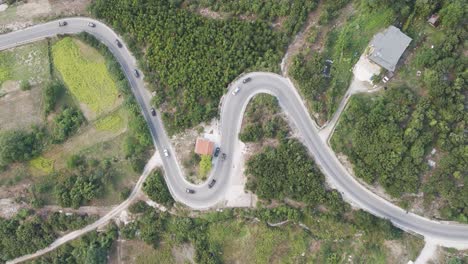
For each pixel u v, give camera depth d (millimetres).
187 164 104375
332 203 95938
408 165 91000
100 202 105562
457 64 90062
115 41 113062
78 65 113500
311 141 100062
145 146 105750
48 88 108938
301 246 98688
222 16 107938
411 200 94500
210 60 105750
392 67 93688
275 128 101438
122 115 109938
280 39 102812
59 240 105938
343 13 101938
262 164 99750
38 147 108688
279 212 99188
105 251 103125
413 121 90250
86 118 110438
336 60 99750
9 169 108250
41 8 117375
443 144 88875
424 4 92438
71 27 115188
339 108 99125
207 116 103562
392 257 94812
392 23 97625
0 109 112375
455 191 89625
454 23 91125
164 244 104250
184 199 103750
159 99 107125
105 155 107688
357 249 96750
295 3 102438
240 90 104188
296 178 97625
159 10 109375
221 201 102812
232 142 104000
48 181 106750
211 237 101938
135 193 106312
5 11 118250
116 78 109562
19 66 114500
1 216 106250
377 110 93375
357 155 95562
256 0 105250
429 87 91312
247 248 100375
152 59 108875
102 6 112500
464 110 88938
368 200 97062
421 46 95812
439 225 94312
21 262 105938
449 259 92000
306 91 99125
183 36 107625
